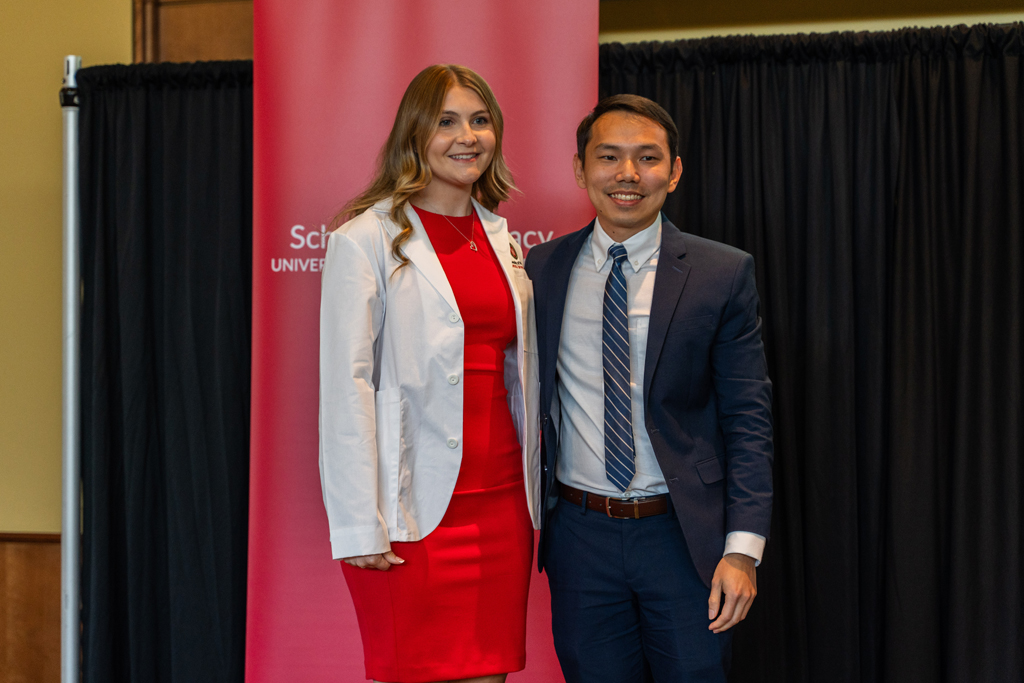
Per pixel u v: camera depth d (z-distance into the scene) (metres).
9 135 2.99
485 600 1.77
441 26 2.33
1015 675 2.39
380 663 1.74
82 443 2.83
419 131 1.73
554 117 2.31
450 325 1.71
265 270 2.40
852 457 2.50
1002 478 2.42
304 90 2.37
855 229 2.55
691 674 1.70
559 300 1.79
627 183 1.68
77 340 2.77
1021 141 2.45
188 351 2.71
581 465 1.76
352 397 1.63
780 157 2.56
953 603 2.42
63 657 2.75
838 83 2.52
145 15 2.94
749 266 1.72
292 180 2.38
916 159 2.48
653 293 1.70
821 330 2.51
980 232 2.45
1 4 2.99
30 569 2.99
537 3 2.30
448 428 1.71
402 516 1.69
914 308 2.47
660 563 1.71
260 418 2.43
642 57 2.61
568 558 1.79
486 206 1.96
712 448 1.74
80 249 2.79
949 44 2.48
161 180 2.79
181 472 2.72
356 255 1.68
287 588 2.41
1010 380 2.41
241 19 2.94
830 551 2.50
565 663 1.83
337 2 2.35
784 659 2.51
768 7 2.76
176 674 2.69
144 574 2.75
